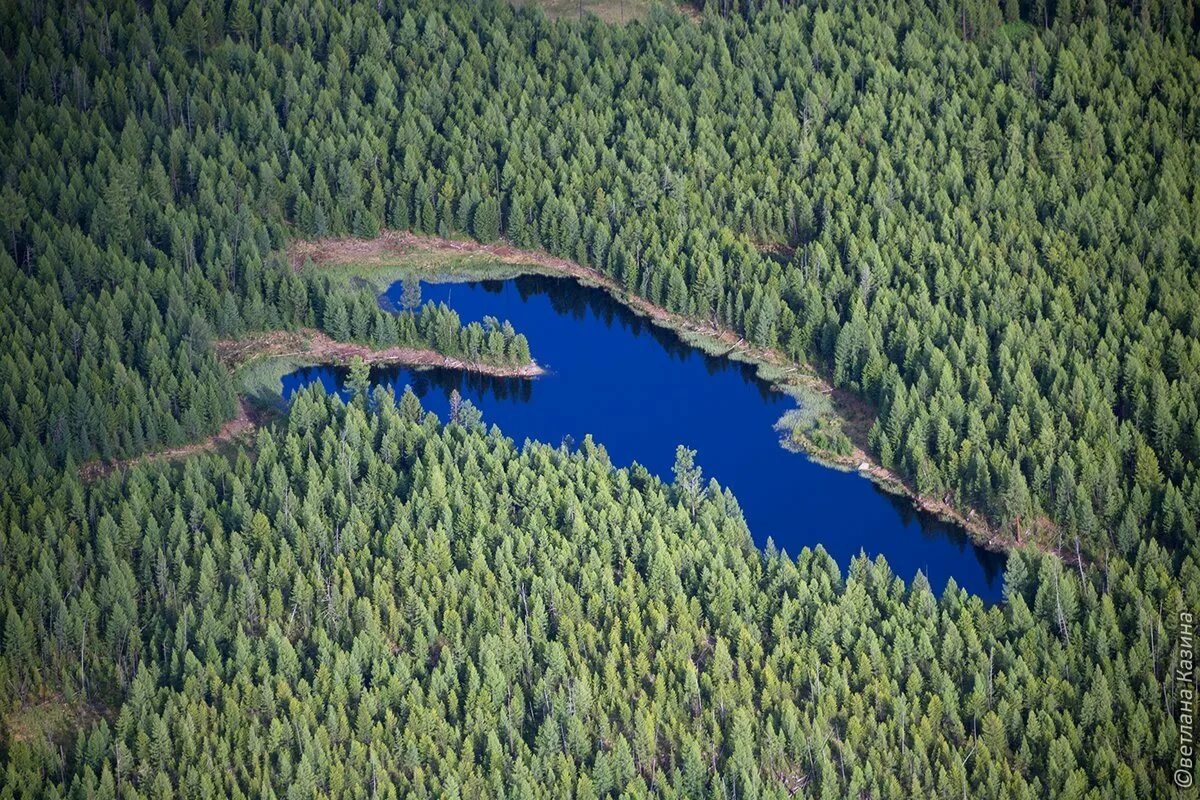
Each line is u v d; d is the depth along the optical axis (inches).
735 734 5905.5
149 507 6875.0
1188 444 7249.0
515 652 6259.8
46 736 6161.4
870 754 5895.7
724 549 6673.2
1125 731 6063.0
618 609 6471.5
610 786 5851.4
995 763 5871.1
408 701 6072.8
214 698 6146.7
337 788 5846.5
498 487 7071.9
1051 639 6407.5
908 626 6353.3
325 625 6451.8
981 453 7298.2
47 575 6505.9
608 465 7244.1
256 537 6776.6
